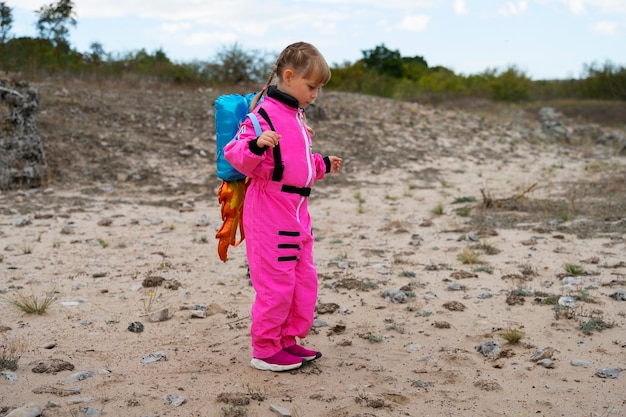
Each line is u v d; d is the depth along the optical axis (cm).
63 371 360
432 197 1115
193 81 2112
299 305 359
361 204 1038
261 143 317
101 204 998
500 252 662
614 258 620
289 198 343
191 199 1071
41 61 1884
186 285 554
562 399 326
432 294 511
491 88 3262
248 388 335
